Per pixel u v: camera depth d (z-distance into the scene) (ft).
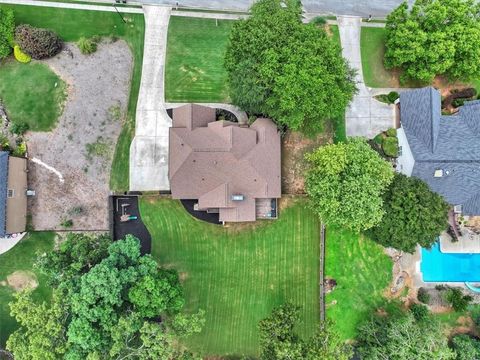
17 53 120.57
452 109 128.06
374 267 123.75
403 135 120.88
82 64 123.95
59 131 122.21
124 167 122.52
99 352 90.27
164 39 126.52
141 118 123.85
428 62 117.29
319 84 101.91
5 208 109.91
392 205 106.32
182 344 119.85
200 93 125.29
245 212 114.62
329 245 123.03
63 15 125.29
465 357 112.06
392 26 121.29
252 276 122.21
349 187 103.24
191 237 121.60
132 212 120.98
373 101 127.95
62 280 97.14
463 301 120.98
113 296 90.68
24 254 119.55
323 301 121.29
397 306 123.03
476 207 117.60
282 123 115.14
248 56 105.70
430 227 104.53
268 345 103.14
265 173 114.32
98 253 102.94
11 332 117.50
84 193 121.60
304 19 129.70
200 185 113.09
